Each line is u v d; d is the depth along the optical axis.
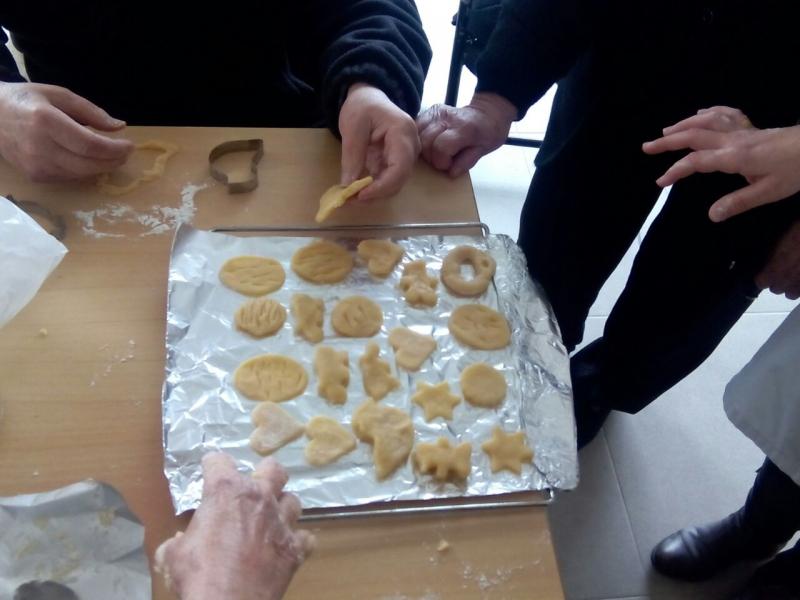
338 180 0.83
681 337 1.07
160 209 0.77
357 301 0.70
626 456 1.35
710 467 1.34
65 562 0.49
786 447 0.85
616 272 1.65
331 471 0.57
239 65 1.02
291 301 0.69
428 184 0.83
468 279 0.73
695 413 1.41
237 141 0.85
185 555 0.41
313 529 0.54
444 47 2.19
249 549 0.41
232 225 0.77
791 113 0.82
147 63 0.98
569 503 1.29
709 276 0.97
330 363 0.64
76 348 0.64
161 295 0.70
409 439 0.59
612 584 1.20
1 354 0.63
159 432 0.59
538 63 0.93
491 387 0.64
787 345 0.83
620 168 0.97
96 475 0.56
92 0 0.90
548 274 1.16
